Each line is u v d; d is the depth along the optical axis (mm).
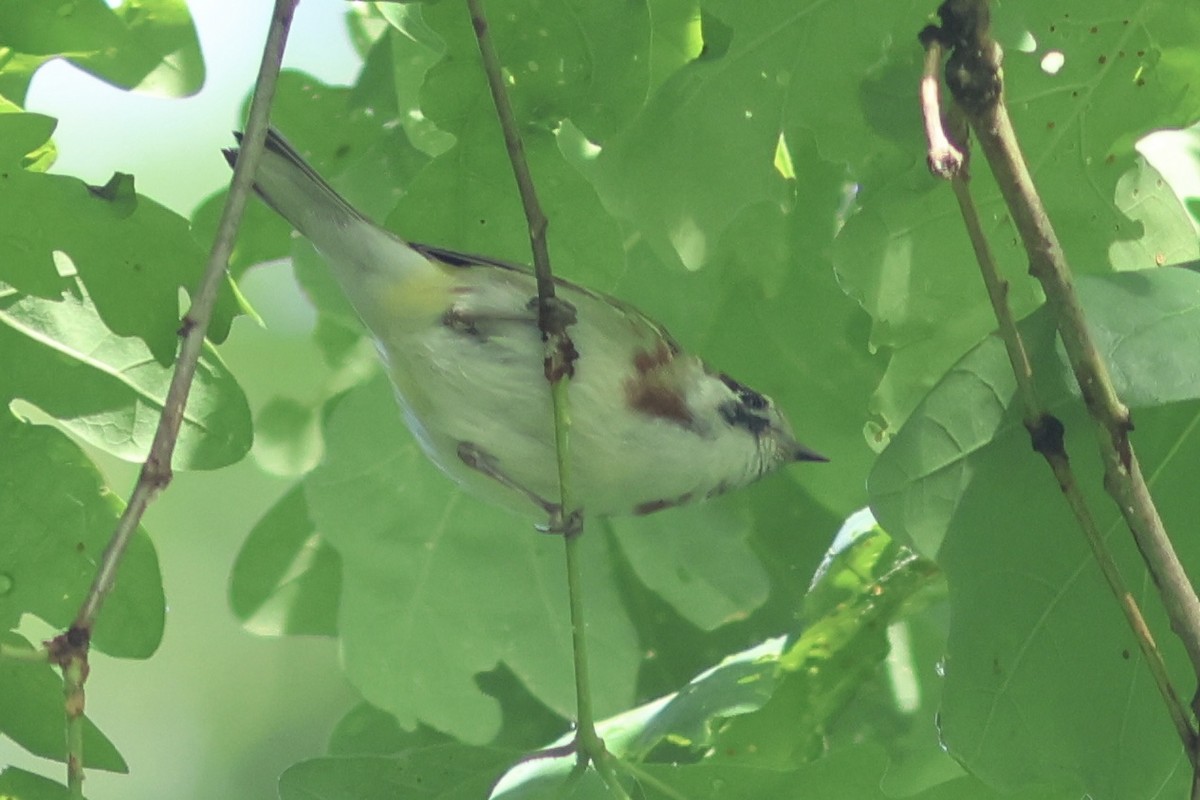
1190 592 6219
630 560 9922
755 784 6871
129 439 7688
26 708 7535
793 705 8984
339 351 9742
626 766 6801
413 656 9773
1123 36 7891
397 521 9711
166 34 7922
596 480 8141
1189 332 6484
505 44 7473
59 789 6312
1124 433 6270
